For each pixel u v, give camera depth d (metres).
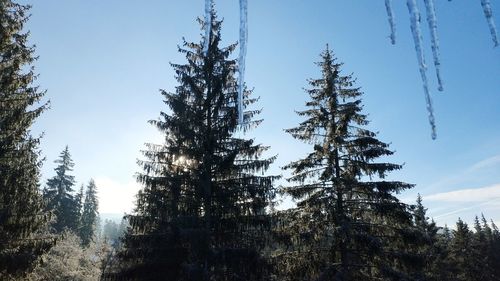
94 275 34.06
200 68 16.48
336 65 19.05
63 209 55.69
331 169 16.62
